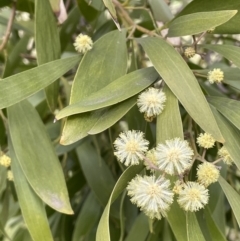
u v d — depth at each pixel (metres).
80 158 0.23
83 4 0.22
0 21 0.25
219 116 0.15
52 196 0.16
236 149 0.14
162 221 0.19
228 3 0.17
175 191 0.13
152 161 0.13
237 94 0.28
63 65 0.16
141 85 0.15
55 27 0.18
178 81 0.14
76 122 0.14
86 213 0.23
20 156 0.17
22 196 0.17
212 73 0.16
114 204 0.22
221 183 0.14
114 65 0.16
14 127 0.18
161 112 0.14
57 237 0.26
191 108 0.13
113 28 0.24
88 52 0.16
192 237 0.13
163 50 0.15
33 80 0.16
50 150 0.17
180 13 0.18
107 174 0.22
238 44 0.29
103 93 0.14
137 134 0.13
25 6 0.23
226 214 0.27
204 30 0.15
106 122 0.14
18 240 0.24
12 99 0.15
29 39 0.28
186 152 0.13
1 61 0.27
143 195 0.12
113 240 0.22
